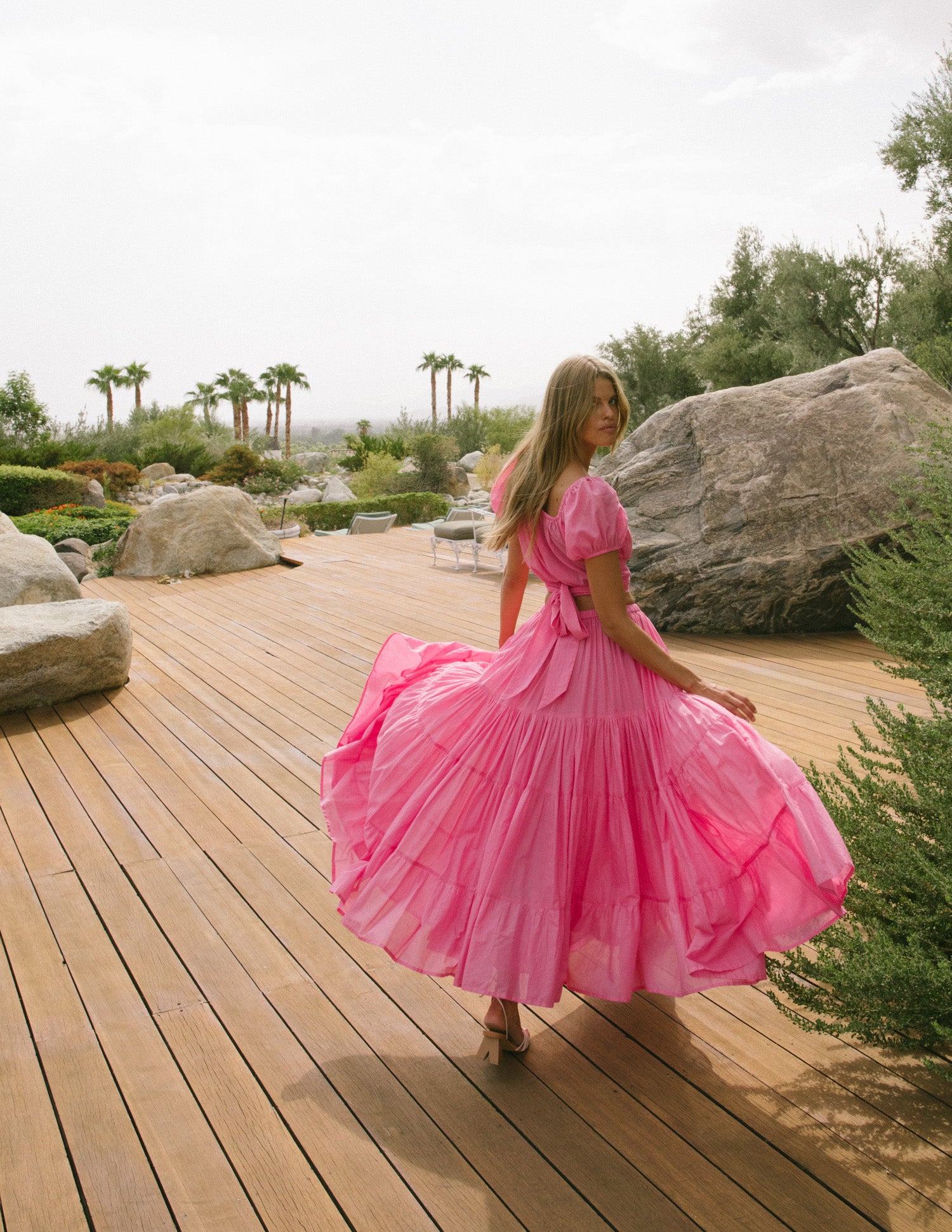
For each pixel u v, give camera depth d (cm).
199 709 508
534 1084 208
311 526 1794
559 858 192
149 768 420
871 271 1739
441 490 2898
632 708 197
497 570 975
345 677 568
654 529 671
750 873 187
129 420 4419
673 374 2281
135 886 308
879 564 426
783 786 179
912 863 221
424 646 250
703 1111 198
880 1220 168
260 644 661
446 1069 214
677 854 189
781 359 1936
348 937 274
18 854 334
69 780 406
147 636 699
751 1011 236
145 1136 193
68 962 262
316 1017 235
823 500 634
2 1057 220
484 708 208
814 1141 188
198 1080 211
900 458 631
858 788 255
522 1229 168
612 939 194
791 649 614
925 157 1550
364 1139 191
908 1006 195
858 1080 208
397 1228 169
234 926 281
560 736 196
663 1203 173
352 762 239
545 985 186
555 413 206
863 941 216
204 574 981
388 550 1151
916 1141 188
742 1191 176
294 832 349
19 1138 193
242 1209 174
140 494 2853
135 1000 243
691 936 186
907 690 514
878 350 699
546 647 205
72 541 1169
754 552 636
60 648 511
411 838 203
